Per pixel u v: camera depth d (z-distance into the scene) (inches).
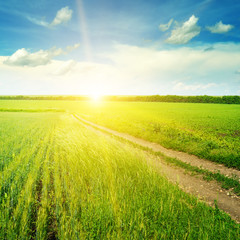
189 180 300.7
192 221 177.5
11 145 464.4
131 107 2913.4
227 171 341.7
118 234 152.8
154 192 226.1
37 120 1178.6
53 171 304.0
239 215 203.5
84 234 157.9
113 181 245.4
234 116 1585.9
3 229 157.3
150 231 163.0
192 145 493.7
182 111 2116.1
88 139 443.5
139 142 584.1
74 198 214.2
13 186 232.8
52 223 182.7
